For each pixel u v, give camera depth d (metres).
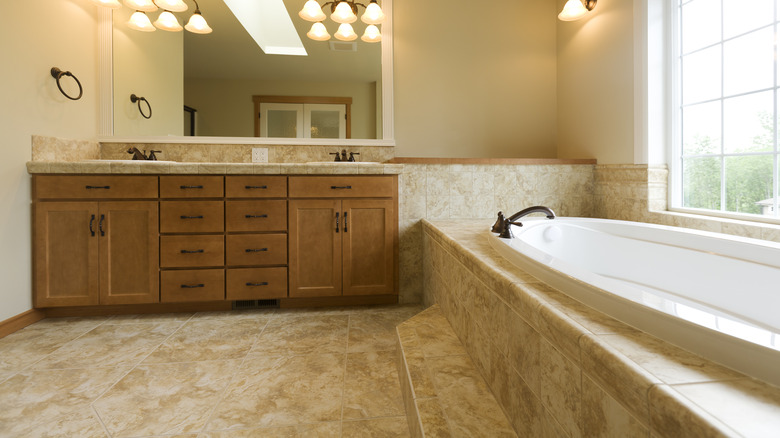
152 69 2.89
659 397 0.48
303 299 2.46
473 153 3.23
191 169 2.27
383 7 3.13
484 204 2.65
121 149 2.83
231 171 2.30
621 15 2.50
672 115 2.28
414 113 3.19
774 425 0.42
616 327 0.70
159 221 2.27
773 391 0.49
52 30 2.37
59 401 1.40
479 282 1.25
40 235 2.18
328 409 1.35
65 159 2.45
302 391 1.46
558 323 0.74
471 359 1.33
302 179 2.37
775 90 1.71
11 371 1.62
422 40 3.19
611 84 2.60
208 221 2.30
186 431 1.23
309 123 3.02
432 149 3.20
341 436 1.20
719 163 2.01
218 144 2.92
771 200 1.75
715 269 1.39
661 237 1.64
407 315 2.32
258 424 1.26
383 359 1.73
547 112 3.28
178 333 2.04
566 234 2.03
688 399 0.46
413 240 2.57
